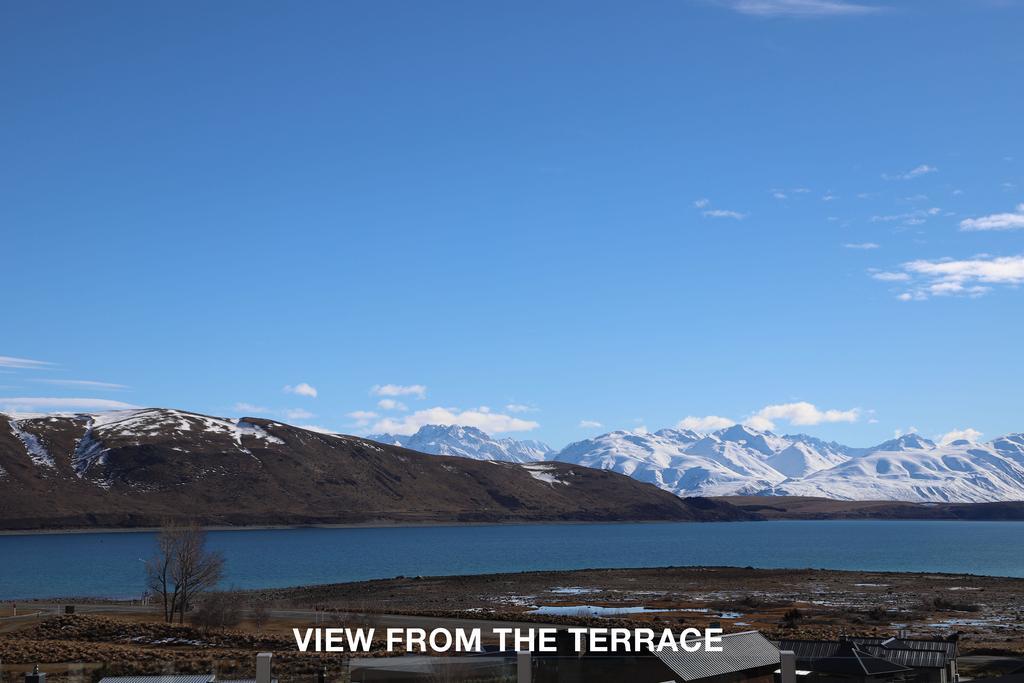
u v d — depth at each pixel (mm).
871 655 44281
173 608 93438
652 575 174750
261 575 199125
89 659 64312
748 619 101750
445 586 153875
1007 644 78812
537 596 134625
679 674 30922
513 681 32406
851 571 186375
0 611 102312
